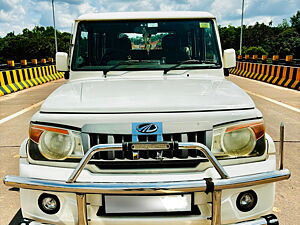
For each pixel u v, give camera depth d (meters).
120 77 2.96
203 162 2.01
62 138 2.03
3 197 3.28
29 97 10.34
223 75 3.04
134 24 3.12
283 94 10.05
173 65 3.04
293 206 3.03
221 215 1.97
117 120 2.01
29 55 72.44
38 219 2.05
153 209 1.96
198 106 2.07
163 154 2.01
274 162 2.12
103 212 1.97
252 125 2.06
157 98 2.18
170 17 3.12
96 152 1.94
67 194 1.97
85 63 3.06
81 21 3.12
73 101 2.18
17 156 4.50
